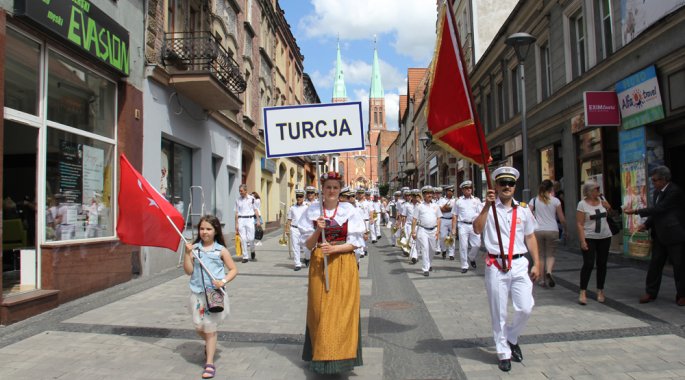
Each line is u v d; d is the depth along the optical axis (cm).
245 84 1539
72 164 789
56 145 748
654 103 915
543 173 1595
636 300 681
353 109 473
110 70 882
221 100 1316
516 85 1895
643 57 947
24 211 711
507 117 1992
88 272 781
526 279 440
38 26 661
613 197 1145
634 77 972
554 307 661
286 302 738
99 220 865
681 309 623
